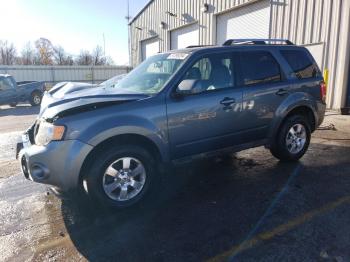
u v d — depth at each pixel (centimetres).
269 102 501
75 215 391
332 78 1127
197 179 495
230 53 477
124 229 356
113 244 329
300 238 325
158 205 410
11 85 1653
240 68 480
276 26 1329
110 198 384
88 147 362
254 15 1455
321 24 1147
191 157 443
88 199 385
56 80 2903
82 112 369
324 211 378
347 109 1030
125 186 392
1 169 589
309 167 533
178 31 2083
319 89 568
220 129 456
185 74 429
